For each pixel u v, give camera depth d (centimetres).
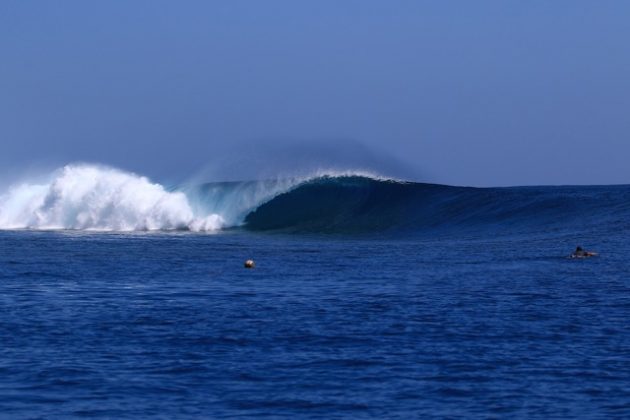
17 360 5653
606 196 15950
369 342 6150
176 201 17338
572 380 5216
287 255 11900
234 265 10600
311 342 6156
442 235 14950
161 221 17238
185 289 8550
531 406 4775
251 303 7700
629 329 6512
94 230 16900
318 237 15500
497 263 10444
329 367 5503
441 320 6875
